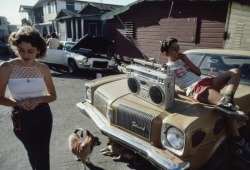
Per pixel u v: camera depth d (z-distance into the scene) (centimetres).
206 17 843
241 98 277
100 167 306
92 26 1856
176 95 278
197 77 296
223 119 245
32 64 202
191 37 902
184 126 213
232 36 851
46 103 215
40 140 216
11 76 194
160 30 1032
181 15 927
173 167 212
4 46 1766
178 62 294
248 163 268
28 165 307
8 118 471
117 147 318
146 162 318
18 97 200
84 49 975
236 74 253
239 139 256
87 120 471
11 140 375
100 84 354
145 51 1140
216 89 265
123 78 377
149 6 1070
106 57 962
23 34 186
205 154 232
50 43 1073
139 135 256
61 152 342
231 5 779
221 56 375
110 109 287
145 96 269
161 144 237
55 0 2941
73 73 981
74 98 633
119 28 1292
